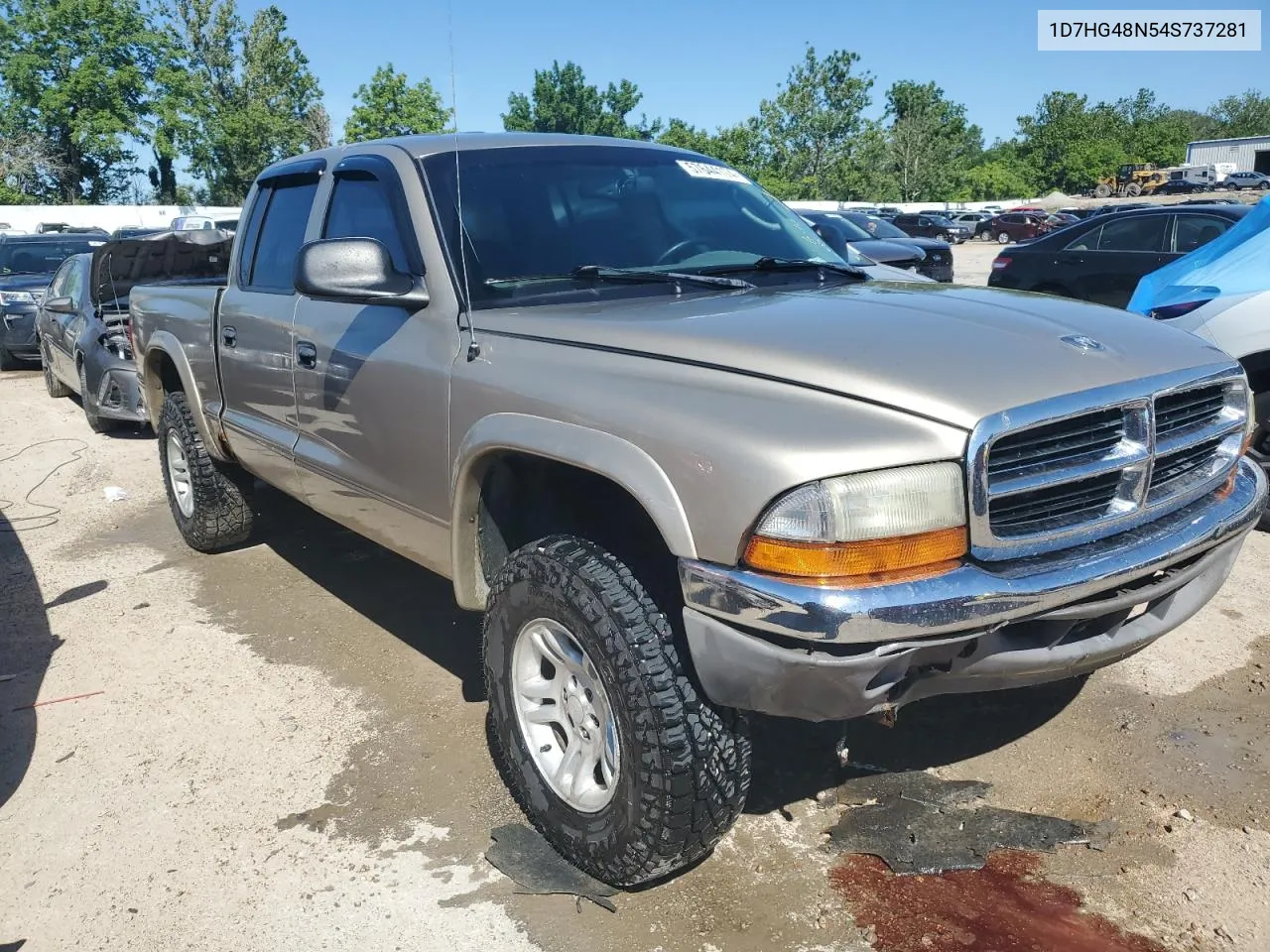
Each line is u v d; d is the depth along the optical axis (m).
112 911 2.70
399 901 2.69
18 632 4.55
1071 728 3.39
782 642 2.18
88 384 8.56
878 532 2.11
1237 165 75.44
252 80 55.75
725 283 3.10
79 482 7.27
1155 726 3.39
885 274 3.67
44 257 14.59
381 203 3.50
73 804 3.19
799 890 2.65
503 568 2.80
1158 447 2.55
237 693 3.88
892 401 2.20
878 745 3.29
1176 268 5.66
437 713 3.68
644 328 2.61
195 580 5.12
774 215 3.88
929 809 2.96
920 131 76.94
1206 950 2.41
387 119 50.72
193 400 4.91
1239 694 3.59
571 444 2.51
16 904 2.74
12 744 3.57
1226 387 2.82
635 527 2.74
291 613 4.65
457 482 2.92
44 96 52.94
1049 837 2.82
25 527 6.21
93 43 53.78
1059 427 2.32
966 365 2.31
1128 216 10.86
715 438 2.22
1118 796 3.01
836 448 2.12
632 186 3.61
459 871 2.80
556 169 3.52
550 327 2.78
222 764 3.39
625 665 2.42
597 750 2.64
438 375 3.02
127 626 4.57
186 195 60.41
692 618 2.27
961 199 79.88
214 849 2.94
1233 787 3.04
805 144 75.06
